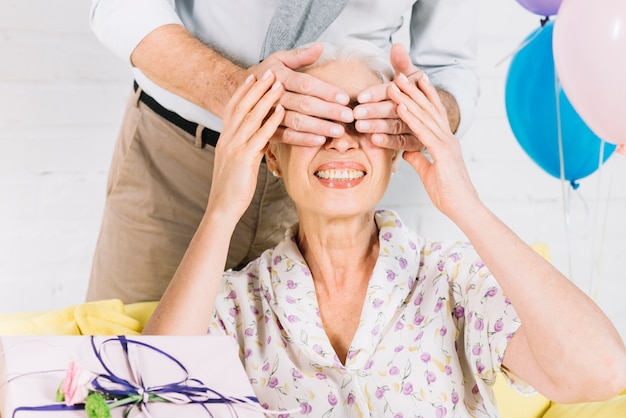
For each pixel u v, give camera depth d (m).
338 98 1.37
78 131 2.05
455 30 1.87
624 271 2.51
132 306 1.59
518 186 2.38
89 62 2.04
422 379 1.41
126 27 1.63
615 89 1.78
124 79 2.06
